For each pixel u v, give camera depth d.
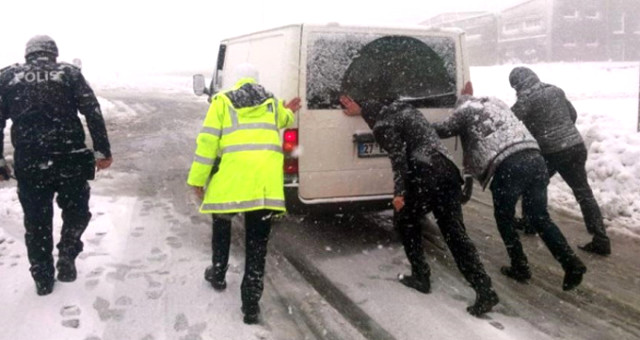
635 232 5.54
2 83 3.67
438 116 5.04
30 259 3.85
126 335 3.42
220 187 3.55
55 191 3.92
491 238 5.38
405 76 4.92
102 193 6.76
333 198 4.74
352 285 4.29
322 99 4.64
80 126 3.89
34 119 3.66
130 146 10.22
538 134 4.92
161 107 17.27
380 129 4.02
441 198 3.86
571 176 5.03
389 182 4.91
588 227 5.03
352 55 4.73
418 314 3.81
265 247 3.67
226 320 3.67
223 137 3.57
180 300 3.92
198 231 5.44
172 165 8.62
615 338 3.54
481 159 4.17
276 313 3.81
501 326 3.65
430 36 4.98
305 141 4.61
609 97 14.39
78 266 4.42
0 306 3.74
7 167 3.84
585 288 4.27
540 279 4.43
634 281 4.40
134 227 5.48
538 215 4.11
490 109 4.22
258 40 5.41
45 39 3.75
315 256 4.90
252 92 3.65
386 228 5.68
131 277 4.27
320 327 3.62
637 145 6.95
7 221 5.53
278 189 3.60
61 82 3.72
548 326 3.67
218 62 7.12
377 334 3.54
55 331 3.43
